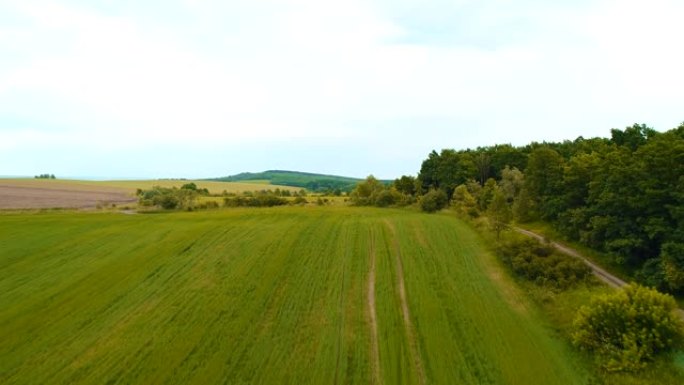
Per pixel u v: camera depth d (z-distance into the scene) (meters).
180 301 31.00
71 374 21.94
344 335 25.50
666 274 29.75
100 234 51.31
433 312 28.34
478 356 22.64
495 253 41.97
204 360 22.94
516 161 84.62
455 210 70.31
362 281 34.84
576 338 22.94
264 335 25.67
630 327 21.83
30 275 36.75
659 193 33.25
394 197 87.00
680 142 34.38
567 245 45.94
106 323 27.64
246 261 40.41
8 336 26.12
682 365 20.11
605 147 51.88
